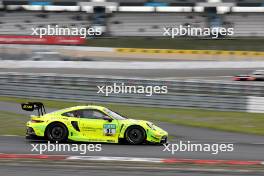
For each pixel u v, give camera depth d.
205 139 30.27
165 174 19.36
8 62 83.62
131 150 24.91
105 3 109.56
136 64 83.50
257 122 38.19
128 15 109.56
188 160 22.77
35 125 26.67
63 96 48.94
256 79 73.56
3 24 105.81
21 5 109.00
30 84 50.41
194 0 111.06
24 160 21.89
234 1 110.38
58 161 21.77
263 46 95.69
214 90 48.06
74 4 109.56
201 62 84.12
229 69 83.75
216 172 20.02
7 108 43.56
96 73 78.69
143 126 26.75
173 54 90.06
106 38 99.69
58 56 88.50
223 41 98.12
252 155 24.62
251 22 107.31
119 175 19.00
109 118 26.91
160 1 111.69
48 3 109.31
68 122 26.72
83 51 90.19
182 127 35.59
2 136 29.55
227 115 41.75
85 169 20.08
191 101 45.62
